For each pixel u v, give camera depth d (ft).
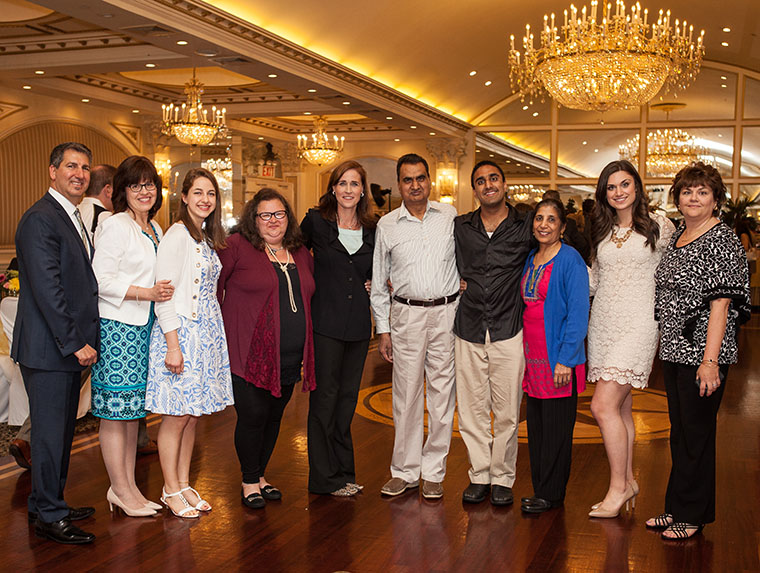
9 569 10.28
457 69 45.39
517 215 12.79
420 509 12.69
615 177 11.74
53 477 11.25
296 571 10.26
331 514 12.44
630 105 31.86
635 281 11.79
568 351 11.96
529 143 56.90
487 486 13.29
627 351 11.79
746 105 51.85
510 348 12.62
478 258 12.67
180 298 11.89
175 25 25.59
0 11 28.40
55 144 41.55
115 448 12.19
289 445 16.65
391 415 19.65
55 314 10.75
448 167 57.47
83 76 38.55
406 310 13.07
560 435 12.40
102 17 24.29
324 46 34.58
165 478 12.46
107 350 11.71
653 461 15.56
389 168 61.16
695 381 10.94
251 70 32.53
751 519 12.25
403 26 36.09
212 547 11.07
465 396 13.16
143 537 11.44
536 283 12.32
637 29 29.53
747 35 43.42
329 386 13.24
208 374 12.10
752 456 15.97
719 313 10.69
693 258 10.95
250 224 12.67
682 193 11.14
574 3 38.40
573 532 11.64
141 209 12.13
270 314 12.46
